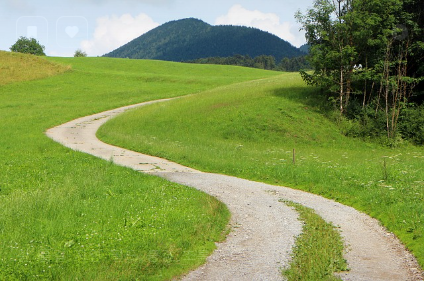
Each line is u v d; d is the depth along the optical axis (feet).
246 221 48.03
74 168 76.13
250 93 183.42
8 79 270.26
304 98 171.22
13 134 126.21
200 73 370.73
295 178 72.18
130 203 51.47
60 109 190.90
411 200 53.67
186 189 62.23
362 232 44.42
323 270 33.22
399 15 158.51
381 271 33.65
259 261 35.35
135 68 377.30
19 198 50.29
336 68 161.99
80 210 46.70
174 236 39.52
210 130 143.33
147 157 98.02
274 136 140.56
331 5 157.17
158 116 157.58
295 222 47.55
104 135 128.98
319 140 140.56
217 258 36.04
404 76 151.43
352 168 78.33
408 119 147.33
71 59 407.64
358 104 157.69
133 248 35.55
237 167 83.10
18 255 32.58
